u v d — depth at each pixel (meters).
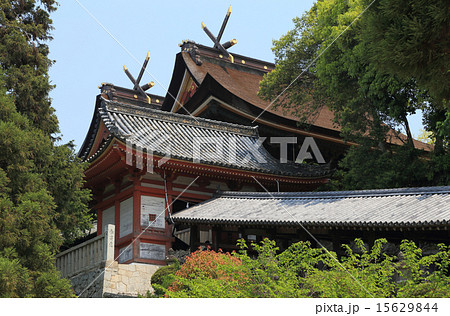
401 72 12.86
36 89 20.62
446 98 13.30
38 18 22.23
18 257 16.45
